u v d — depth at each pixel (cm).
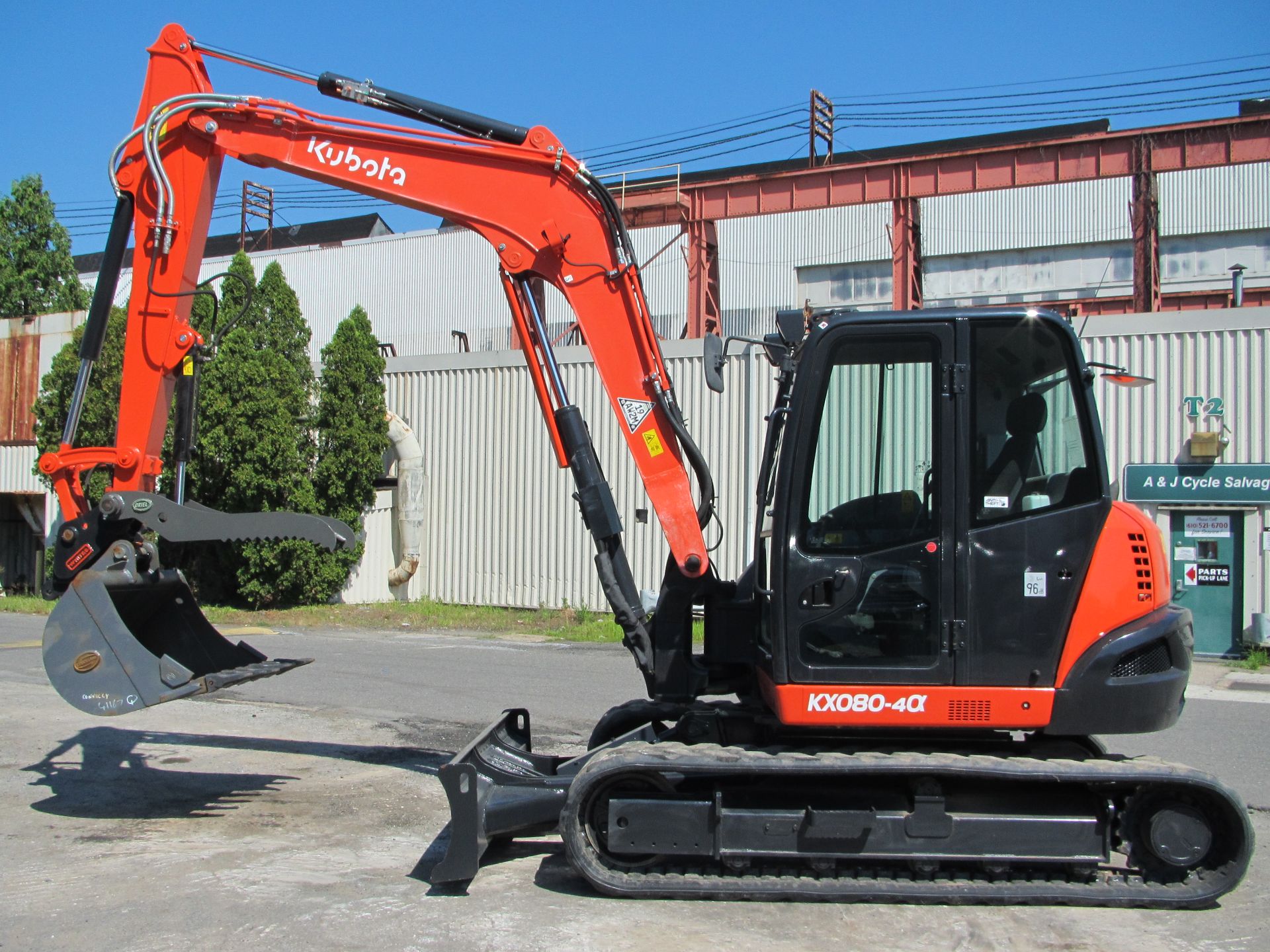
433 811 641
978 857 490
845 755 505
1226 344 1462
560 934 452
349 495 1931
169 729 865
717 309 2702
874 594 505
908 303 2822
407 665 1252
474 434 1958
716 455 1733
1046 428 506
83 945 436
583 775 499
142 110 630
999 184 2631
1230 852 487
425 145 611
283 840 583
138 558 620
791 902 498
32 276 3969
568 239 599
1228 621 1459
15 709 935
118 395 1912
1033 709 493
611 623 1689
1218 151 2528
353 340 1923
